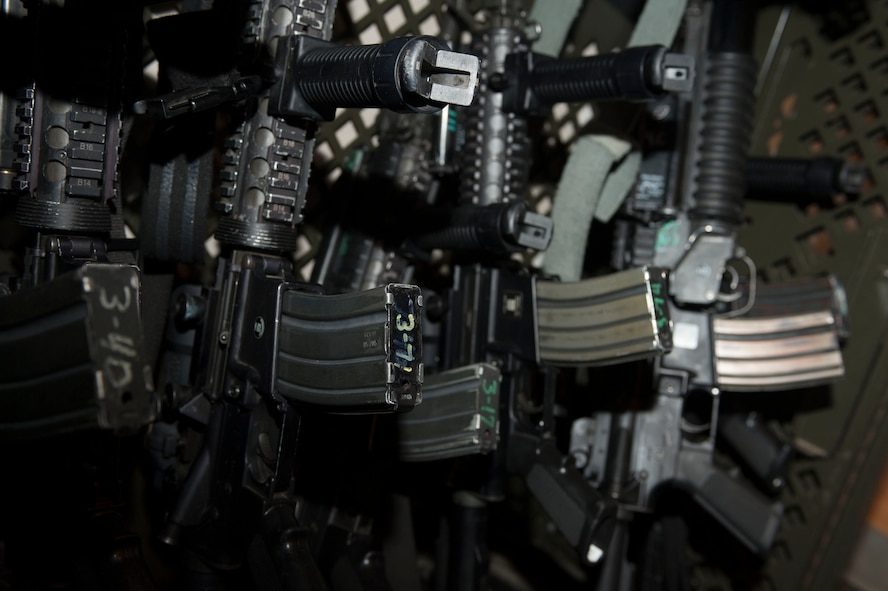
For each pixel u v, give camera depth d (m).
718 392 1.79
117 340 0.83
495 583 2.14
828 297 1.91
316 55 1.14
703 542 2.16
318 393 1.12
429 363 1.67
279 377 1.18
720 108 1.78
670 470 1.77
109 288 0.83
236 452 1.23
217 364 1.27
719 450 2.13
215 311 1.28
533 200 2.00
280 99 1.19
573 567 2.13
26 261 1.10
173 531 1.27
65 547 1.12
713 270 1.77
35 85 1.06
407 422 1.49
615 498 1.77
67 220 1.09
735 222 1.80
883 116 1.97
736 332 1.89
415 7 1.74
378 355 1.05
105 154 1.13
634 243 1.82
